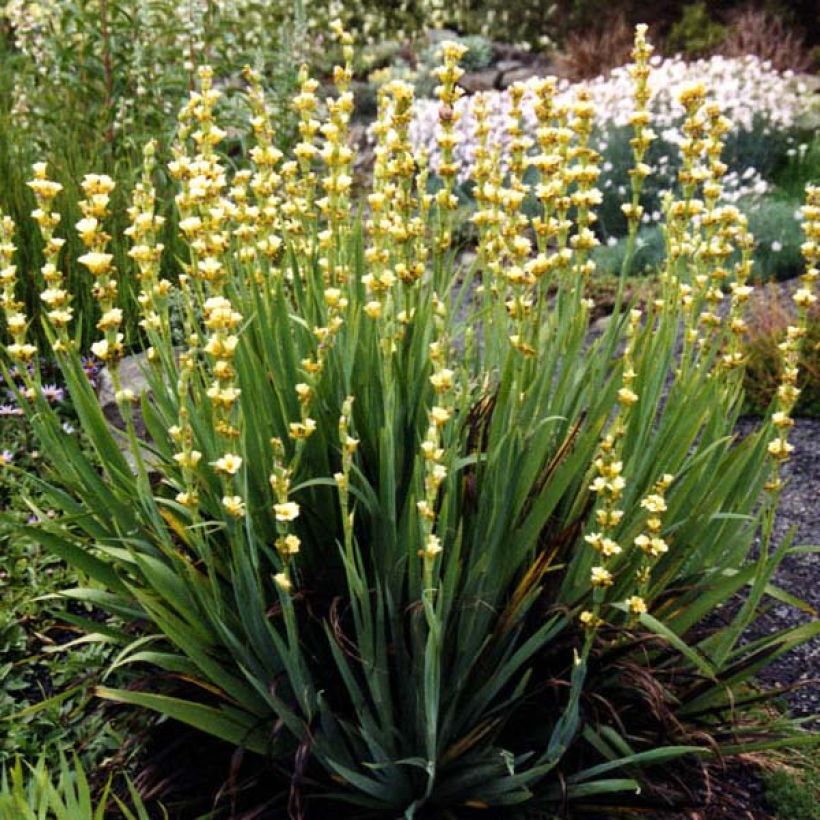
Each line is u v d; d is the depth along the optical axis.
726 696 2.50
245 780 2.29
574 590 2.36
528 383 2.41
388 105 2.49
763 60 11.19
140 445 2.65
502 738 2.40
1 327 4.39
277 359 2.42
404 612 2.13
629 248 2.50
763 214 6.95
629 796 2.39
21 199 4.54
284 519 1.90
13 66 6.86
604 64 11.83
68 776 2.10
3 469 3.74
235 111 6.49
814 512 4.12
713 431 2.68
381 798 2.23
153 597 2.38
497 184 2.65
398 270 2.26
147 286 2.33
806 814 2.48
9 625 3.08
